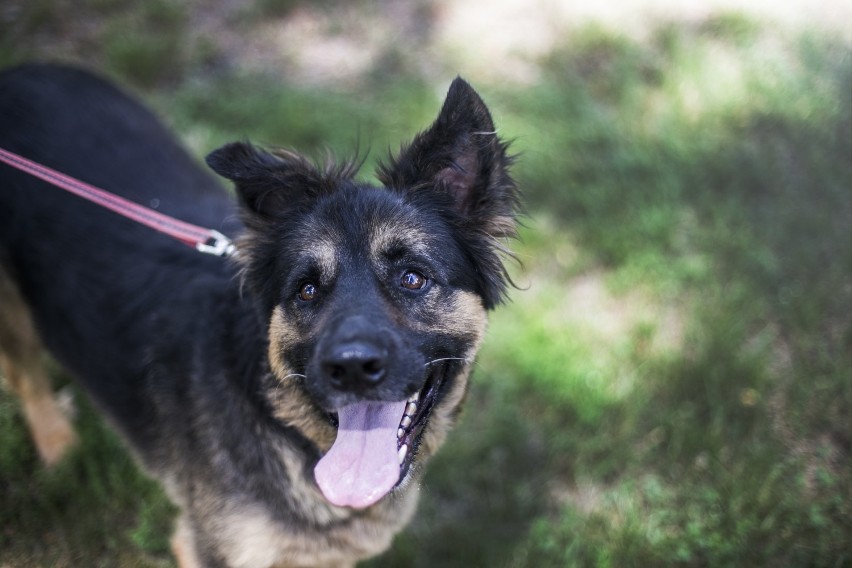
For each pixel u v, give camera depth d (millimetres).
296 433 784
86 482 938
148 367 826
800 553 915
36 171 856
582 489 989
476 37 1559
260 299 792
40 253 875
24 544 890
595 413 1021
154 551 906
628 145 1333
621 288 1143
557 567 915
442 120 771
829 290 1146
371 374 706
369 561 925
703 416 1030
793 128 1389
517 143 1281
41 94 940
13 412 979
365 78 1464
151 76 1408
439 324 768
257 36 1535
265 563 780
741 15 1606
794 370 1066
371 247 756
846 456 1002
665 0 1684
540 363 1059
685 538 929
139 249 865
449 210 790
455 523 961
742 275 1154
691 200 1257
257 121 1327
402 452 761
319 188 789
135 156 926
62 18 1511
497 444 1015
